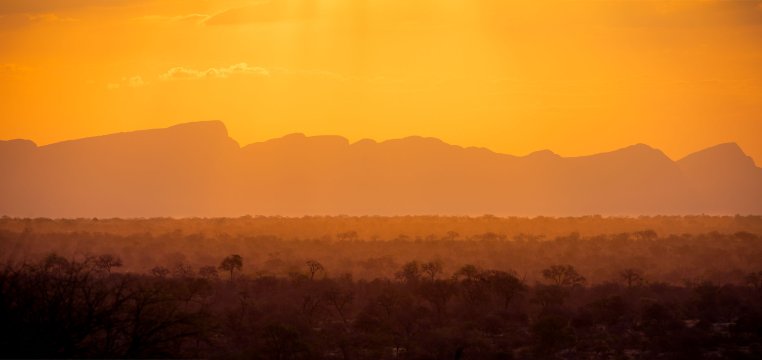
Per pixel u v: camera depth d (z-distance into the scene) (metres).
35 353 68.38
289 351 154.75
